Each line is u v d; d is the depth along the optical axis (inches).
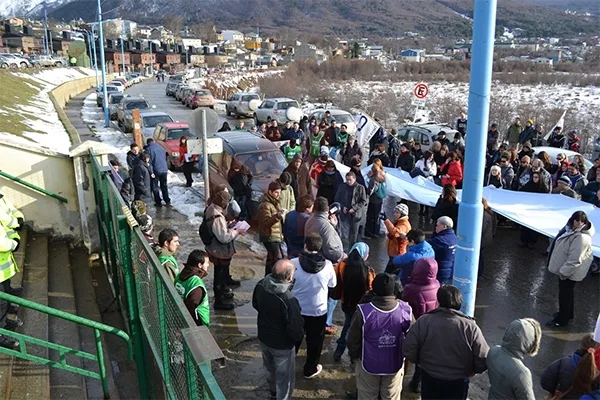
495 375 159.0
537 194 407.5
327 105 1654.8
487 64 211.0
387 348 185.6
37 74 1777.8
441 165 527.2
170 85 1930.4
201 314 198.7
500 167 479.5
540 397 229.0
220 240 287.7
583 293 336.2
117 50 4256.9
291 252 284.8
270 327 198.8
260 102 1295.5
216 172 515.2
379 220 442.0
